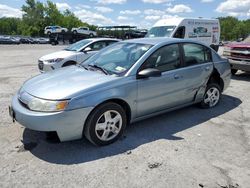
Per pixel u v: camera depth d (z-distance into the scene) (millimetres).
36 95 3602
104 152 3736
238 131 4590
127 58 4441
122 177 3162
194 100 5289
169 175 3221
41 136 4172
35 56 18984
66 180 3082
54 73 4457
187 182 3094
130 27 37875
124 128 4113
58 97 3479
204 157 3664
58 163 3432
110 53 4848
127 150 3803
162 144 4012
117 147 3891
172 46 4777
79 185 3000
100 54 4996
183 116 5242
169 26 13312
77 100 3520
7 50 26547
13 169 3277
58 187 2959
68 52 9672
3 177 3113
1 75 9750
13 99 4000
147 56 4332
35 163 3422
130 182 3072
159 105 4551
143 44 4688
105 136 3902
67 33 43125
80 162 3465
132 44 4832
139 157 3613
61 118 3436
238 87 8008
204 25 14320
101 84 3793
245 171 3357
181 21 13125
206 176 3221
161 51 4562
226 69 5875
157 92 4422
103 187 2977
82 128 3646
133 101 4121
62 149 3791
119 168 3344
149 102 4359
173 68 4715
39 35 91312
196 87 5184
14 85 7883
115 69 4273
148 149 3844
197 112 5496
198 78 5168
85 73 4234
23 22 92625
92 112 3697
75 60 9406
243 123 4969
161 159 3572
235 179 3184
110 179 3119
